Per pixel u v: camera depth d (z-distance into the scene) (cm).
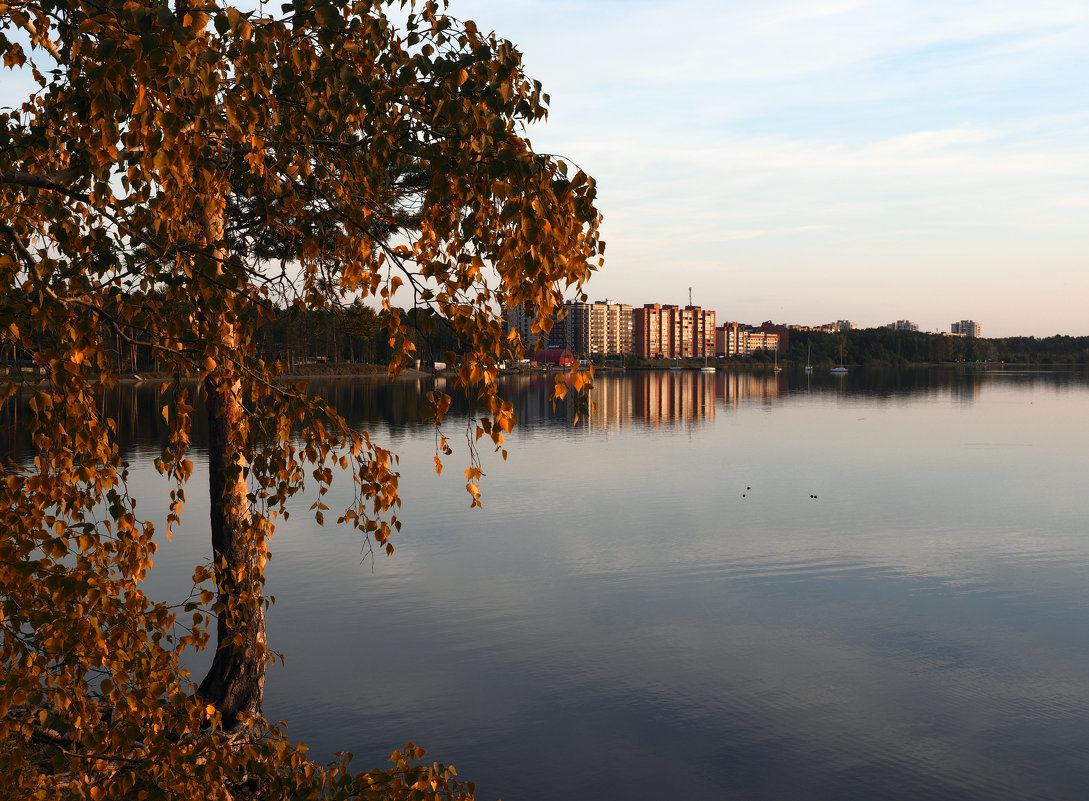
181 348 296
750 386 11131
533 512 2350
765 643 1322
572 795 872
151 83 240
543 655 1253
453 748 967
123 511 294
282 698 1089
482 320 293
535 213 288
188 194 296
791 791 890
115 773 273
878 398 8225
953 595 1578
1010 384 11550
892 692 1145
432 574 1677
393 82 311
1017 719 1065
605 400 7950
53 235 311
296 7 297
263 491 329
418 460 3412
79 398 265
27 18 255
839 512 2384
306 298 335
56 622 258
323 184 339
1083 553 1892
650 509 2411
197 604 349
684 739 1005
